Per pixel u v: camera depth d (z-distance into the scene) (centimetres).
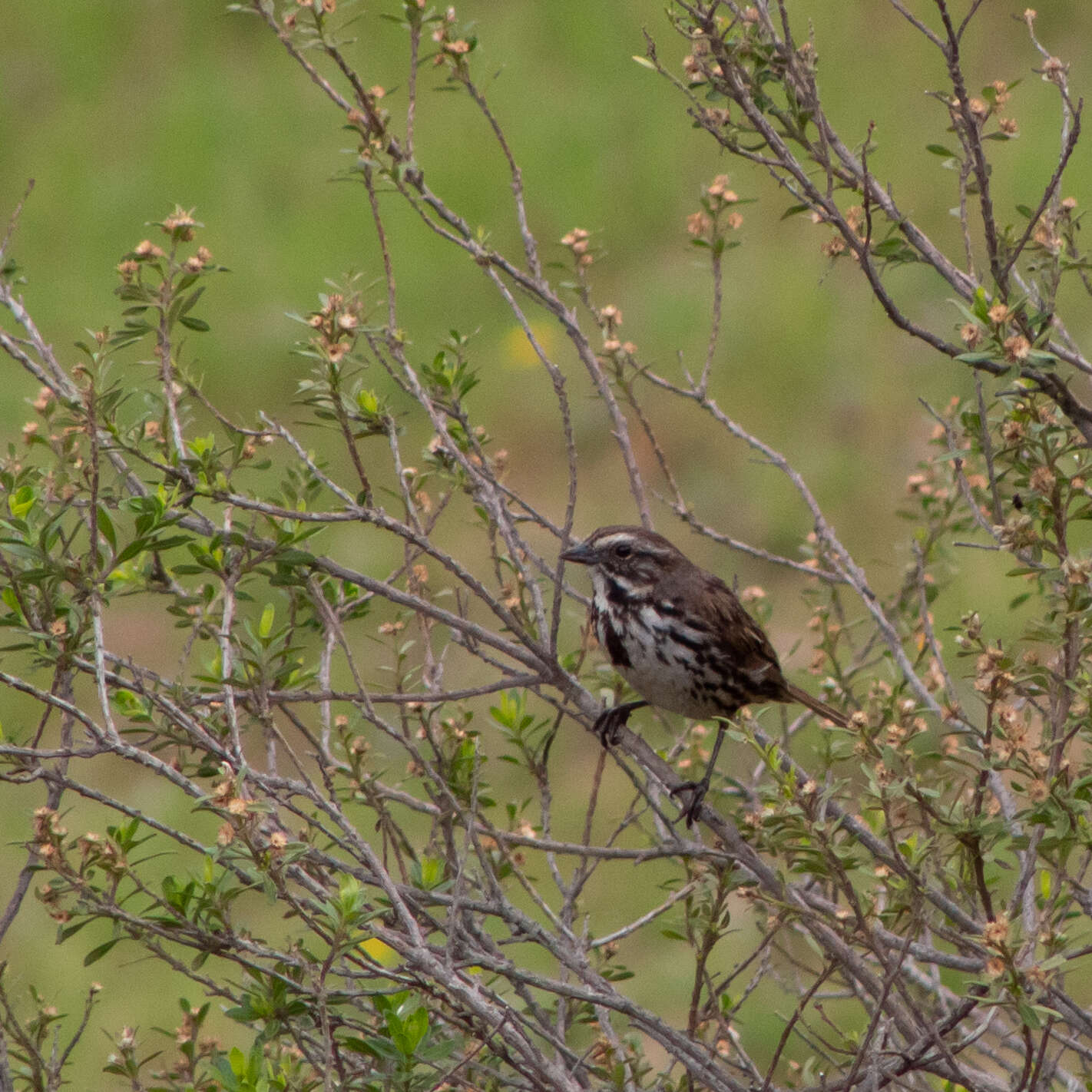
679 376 2436
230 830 693
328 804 748
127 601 2097
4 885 1747
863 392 2347
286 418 2442
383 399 865
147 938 753
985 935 647
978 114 870
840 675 1050
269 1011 747
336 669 1739
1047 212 880
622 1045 852
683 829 1223
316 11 884
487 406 2442
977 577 1911
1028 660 699
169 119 3206
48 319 2728
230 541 849
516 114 3059
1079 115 832
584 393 2428
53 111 3294
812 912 711
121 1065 842
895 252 877
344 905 686
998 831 684
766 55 892
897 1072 730
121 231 2942
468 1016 798
